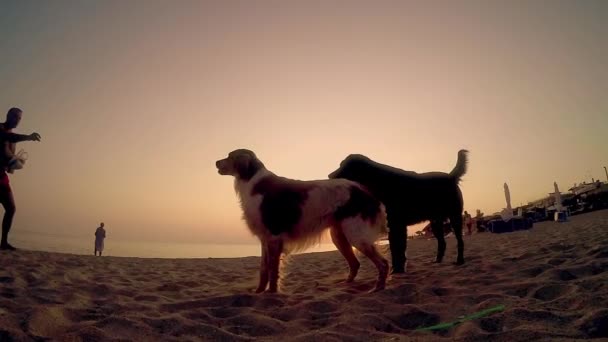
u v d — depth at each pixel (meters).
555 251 5.93
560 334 2.15
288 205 4.44
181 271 7.80
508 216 16.06
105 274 6.42
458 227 6.06
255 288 5.00
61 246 46.22
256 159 4.84
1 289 4.16
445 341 2.25
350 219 4.39
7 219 7.94
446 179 5.99
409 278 4.92
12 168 7.50
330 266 8.08
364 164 5.66
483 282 4.10
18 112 7.31
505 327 2.48
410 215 5.70
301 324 2.96
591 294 2.88
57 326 2.76
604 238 6.86
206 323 3.04
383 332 2.58
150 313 3.35
